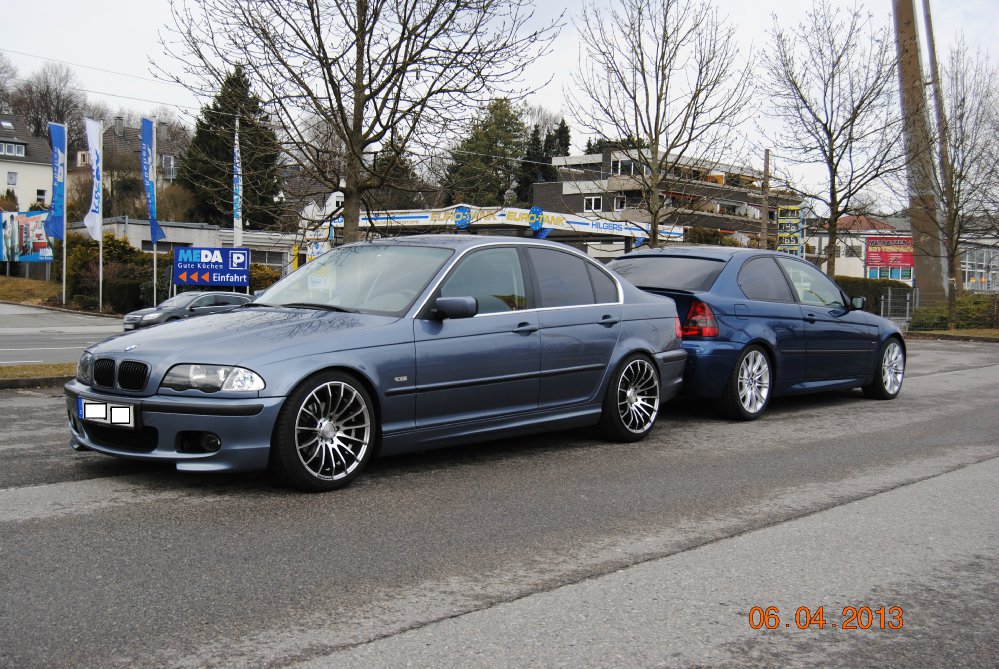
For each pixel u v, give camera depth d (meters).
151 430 4.71
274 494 4.80
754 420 7.98
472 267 5.81
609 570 3.70
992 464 6.05
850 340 9.02
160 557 3.72
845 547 4.09
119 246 36.81
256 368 4.62
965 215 27.16
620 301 6.78
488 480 5.34
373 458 5.91
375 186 9.84
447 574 3.60
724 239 40.69
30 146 86.62
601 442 6.74
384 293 5.57
